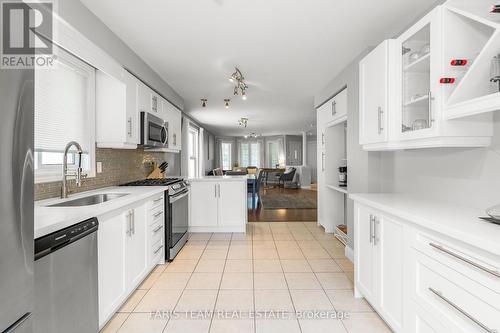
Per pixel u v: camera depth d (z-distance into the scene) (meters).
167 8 2.05
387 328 1.81
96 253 1.55
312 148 12.12
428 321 1.33
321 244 3.66
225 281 2.53
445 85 1.54
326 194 4.30
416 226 1.43
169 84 4.00
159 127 3.34
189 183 4.25
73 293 1.34
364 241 2.04
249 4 2.02
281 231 4.35
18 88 0.91
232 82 3.92
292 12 2.13
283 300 2.18
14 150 0.89
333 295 2.25
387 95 1.98
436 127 1.57
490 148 1.55
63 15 1.77
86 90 2.46
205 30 2.40
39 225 1.19
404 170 2.37
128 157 3.30
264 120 7.80
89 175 2.50
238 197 4.23
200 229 4.29
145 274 2.45
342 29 2.41
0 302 0.84
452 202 1.81
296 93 4.61
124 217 2.03
